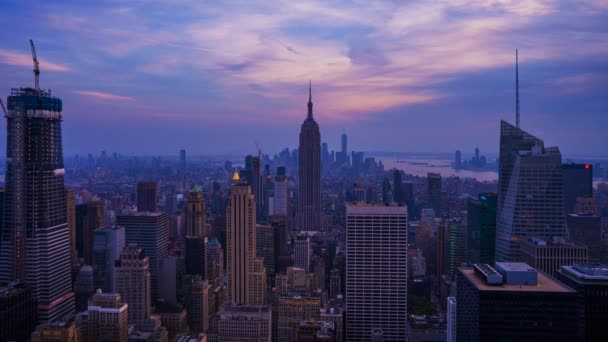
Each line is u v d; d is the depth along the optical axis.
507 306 191.00
